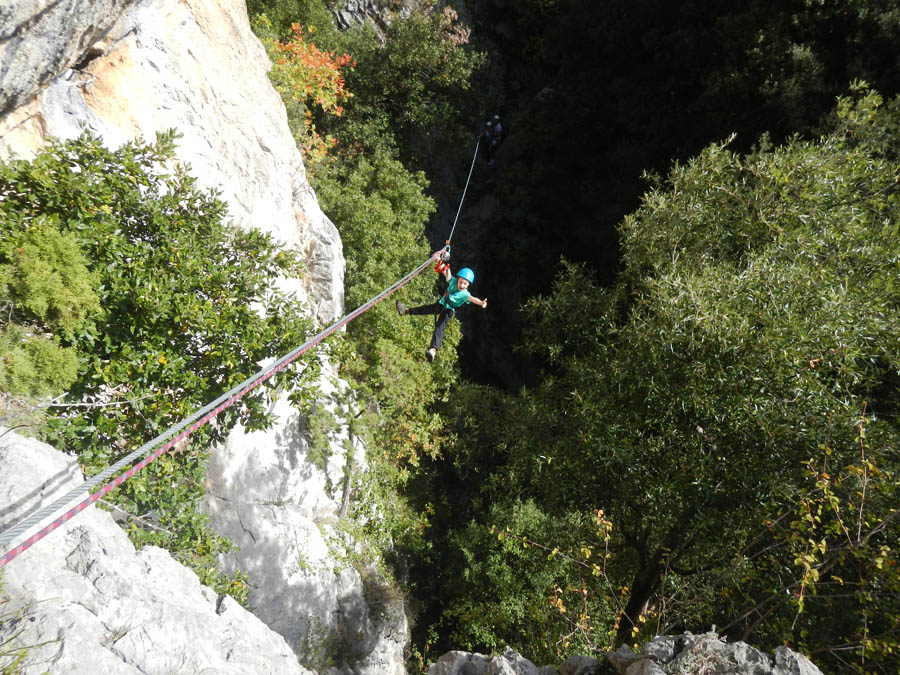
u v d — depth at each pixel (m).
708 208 10.52
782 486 8.05
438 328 8.72
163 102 11.00
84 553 4.96
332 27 23.53
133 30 10.31
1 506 4.91
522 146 24.70
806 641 8.42
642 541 10.72
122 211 8.02
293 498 14.47
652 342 9.30
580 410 10.39
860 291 9.07
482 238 25.50
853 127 11.45
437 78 24.53
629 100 21.30
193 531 8.62
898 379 9.94
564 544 12.74
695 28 18.97
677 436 9.37
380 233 18.33
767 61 17.02
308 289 15.60
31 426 6.53
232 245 9.03
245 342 8.35
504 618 15.79
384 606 16.05
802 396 8.27
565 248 24.02
